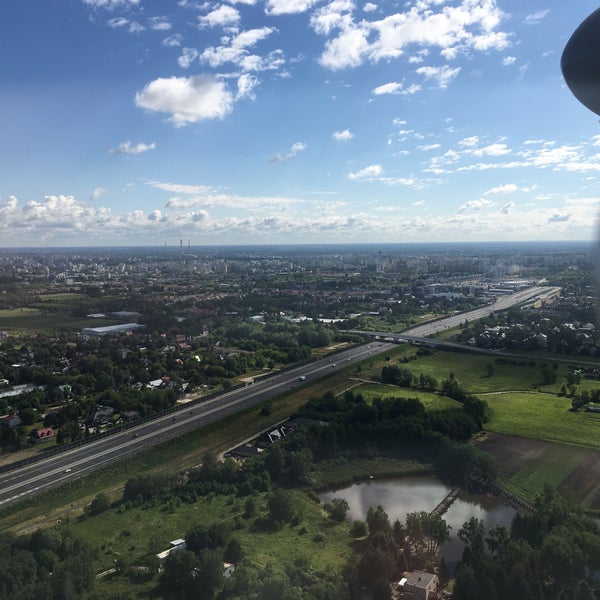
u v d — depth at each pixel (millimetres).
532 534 132875
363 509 160125
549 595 112625
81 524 147000
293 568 119000
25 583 113688
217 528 133625
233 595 113938
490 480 173500
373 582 117875
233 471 173625
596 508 153625
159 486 165125
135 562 127688
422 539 133375
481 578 110125
